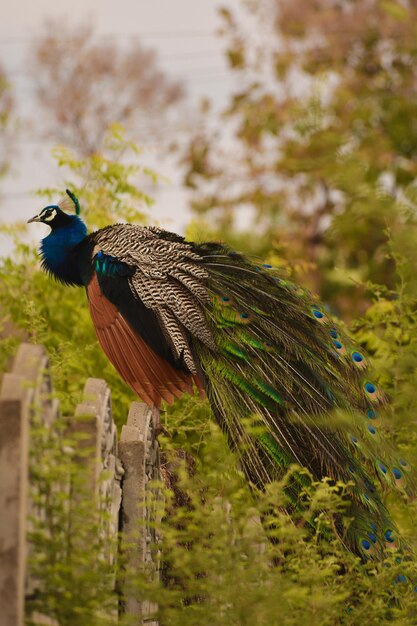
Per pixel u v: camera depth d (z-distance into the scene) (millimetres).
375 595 8492
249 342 11172
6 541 6109
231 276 11898
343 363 11523
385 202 12078
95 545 6973
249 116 32500
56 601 6621
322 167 24375
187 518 9609
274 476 10094
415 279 12586
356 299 29172
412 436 11812
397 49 32938
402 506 11281
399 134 32500
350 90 32281
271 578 7531
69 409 11703
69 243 13094
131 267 11922
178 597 7863
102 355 13867
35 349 6738
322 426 10484
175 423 11828
